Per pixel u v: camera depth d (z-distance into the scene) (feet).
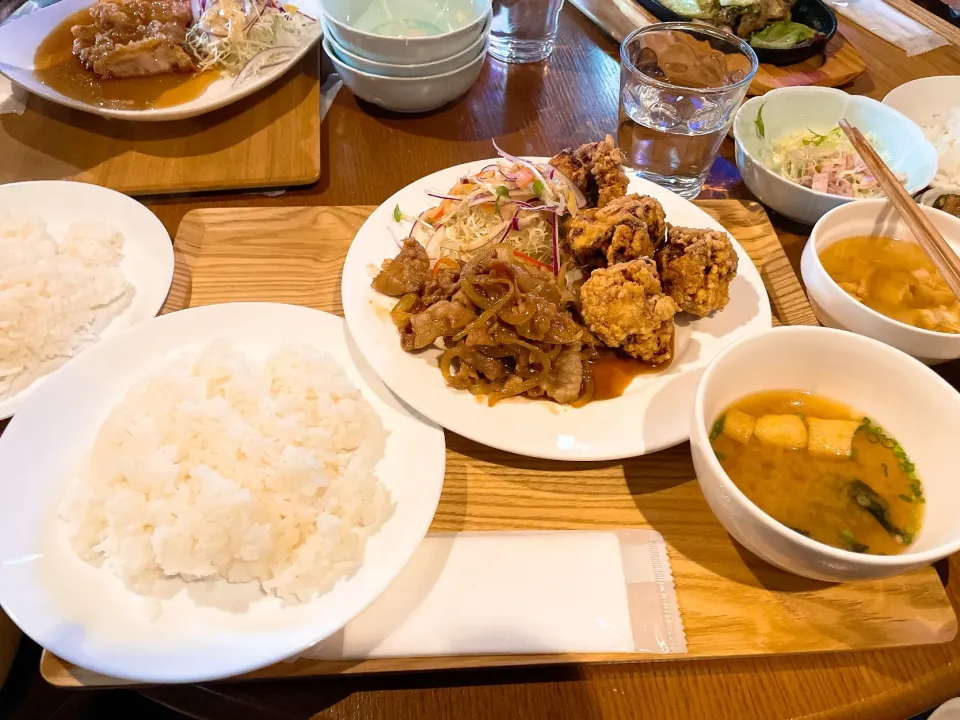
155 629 0.86
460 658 0.89
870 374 0.98
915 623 0.95
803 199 1.40
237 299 1.29
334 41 1.58
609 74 1.89
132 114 1.50
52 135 1.58
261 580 0.92
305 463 0.99
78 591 0.89
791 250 1.47
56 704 1.35
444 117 1.72
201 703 0.89
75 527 0.93
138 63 1.66
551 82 1.85
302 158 1.55
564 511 1.04
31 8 1.92
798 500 0.94
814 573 0.85
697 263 1.17
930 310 1.24
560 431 1.05
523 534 0.99
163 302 1.26
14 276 1.20
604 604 0.93
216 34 1.71
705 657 0.91
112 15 1.71
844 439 0.97
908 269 1.30
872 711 0.90
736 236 1.44
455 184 1.41
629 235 1.19
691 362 1.16
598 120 1.75
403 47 1.52
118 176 1.49
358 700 0.89
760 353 0.98
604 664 0.91
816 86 1.69
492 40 1.90
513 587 0.93
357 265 1.25
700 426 0.87
